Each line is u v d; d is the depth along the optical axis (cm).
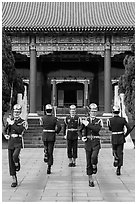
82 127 944
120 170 1187
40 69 3966
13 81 2388
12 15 3369
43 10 3528
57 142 2114
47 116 1146
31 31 2878
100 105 3931
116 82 3878
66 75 4000
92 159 910
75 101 4181
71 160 1277
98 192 844
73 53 3634
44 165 1297
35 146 2047
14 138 922
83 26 2842
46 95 3984
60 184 941
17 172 1135
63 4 3669
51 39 3019
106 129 2356
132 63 2164
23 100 2486
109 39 3011
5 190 867
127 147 1927
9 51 2336
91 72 4000
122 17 3347
